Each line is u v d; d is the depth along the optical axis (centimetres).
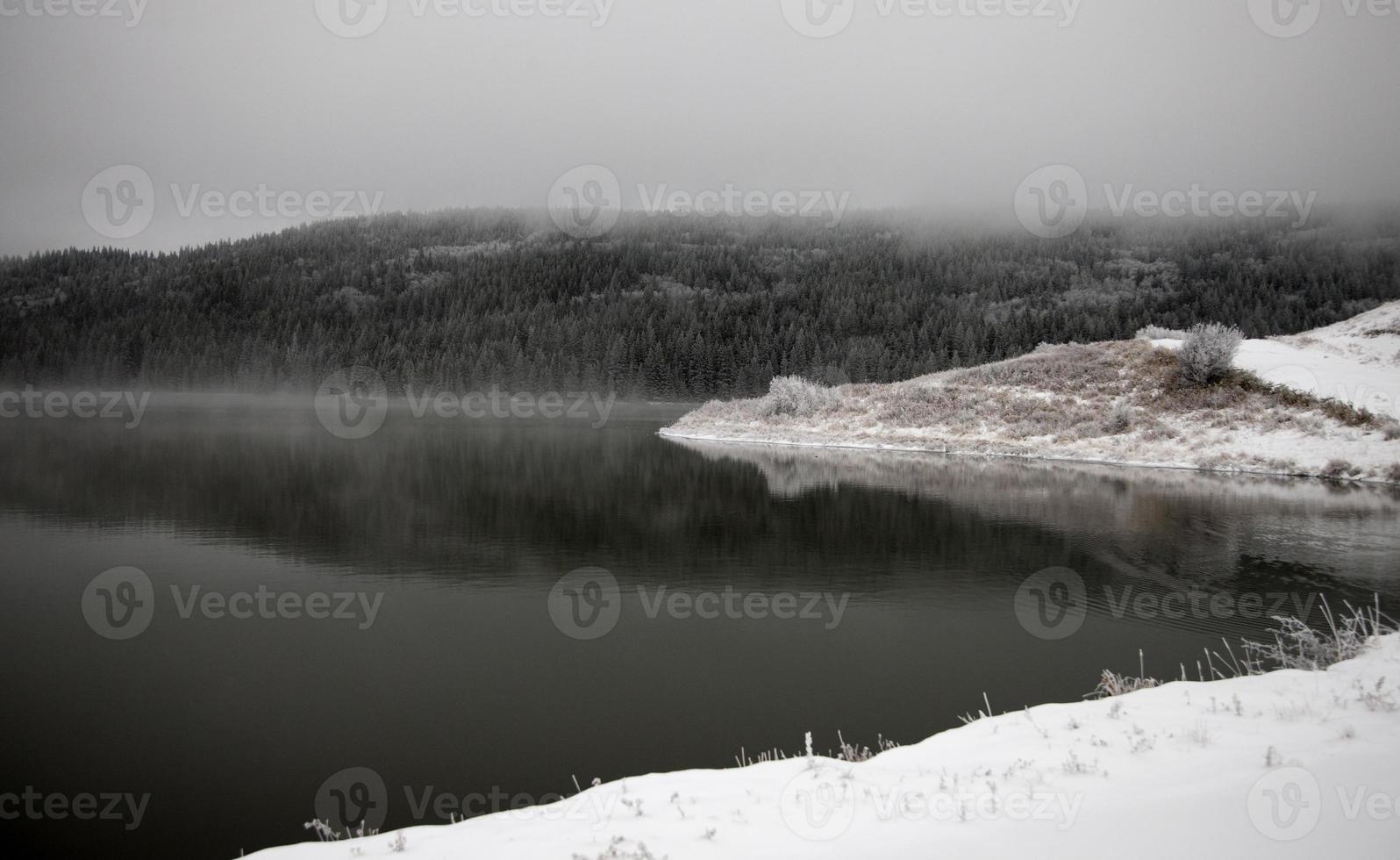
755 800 480
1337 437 2822
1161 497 2245
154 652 1045
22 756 756
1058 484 2517
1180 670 901
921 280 17438
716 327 13462
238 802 666
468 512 2112
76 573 1468
